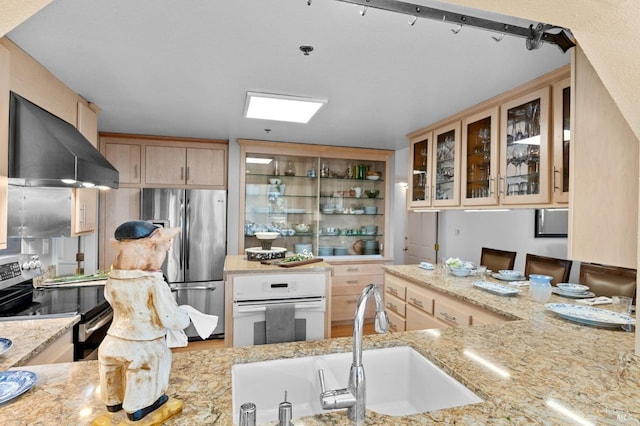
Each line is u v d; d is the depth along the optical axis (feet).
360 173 15.89
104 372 2.39
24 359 4.28
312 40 5.68
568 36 5.02
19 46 5.86
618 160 3.52
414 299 8.97
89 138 8.79
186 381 3.42
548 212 12.53
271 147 13.91
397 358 4.50
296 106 8.89
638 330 3.52
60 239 10.27
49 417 2.76
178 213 12.08
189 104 9.04
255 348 4.33
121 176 12.51
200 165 13.38
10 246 8.19
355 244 16.02
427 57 6.30
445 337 4.73
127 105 9.12
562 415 2.87
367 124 10.98
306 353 4.25
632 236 3.44
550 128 7.11
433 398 3.99
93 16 4.99
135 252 2.37
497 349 4.30
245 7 4.77
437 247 18.49
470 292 7.37
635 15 2.41
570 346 4.40
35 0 2.22
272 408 3.98
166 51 6.07
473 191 9.39
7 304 6.66
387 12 4.88
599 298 6.84
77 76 7.16
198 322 2.56
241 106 9.23
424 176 11.55
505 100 8.17
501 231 14.26
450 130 10.15
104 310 6.81
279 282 8.57
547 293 5.73
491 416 2.86
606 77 2.98
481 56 6.25
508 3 2.46
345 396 2.85
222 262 12.47
